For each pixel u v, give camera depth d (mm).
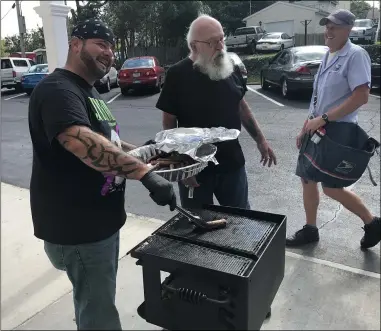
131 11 18203
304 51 9812
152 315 1663
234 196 2523
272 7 28328
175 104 2379
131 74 12188
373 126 6699
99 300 1705
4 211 3812
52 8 3455
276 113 8180
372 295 2393
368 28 21281
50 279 2650
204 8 20641
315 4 31141
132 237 3186
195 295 1473
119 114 9109
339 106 2598
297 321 2197
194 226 1831
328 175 2709
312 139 2715
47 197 1613
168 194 1399
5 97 14078
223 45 2281
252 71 15484
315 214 3020
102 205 1657
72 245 1631
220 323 1501
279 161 5148
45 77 1562
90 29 1573
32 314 2311
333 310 2275
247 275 1420
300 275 2615
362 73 2514
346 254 2871
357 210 2836
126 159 1407
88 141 1391
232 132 1981
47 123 1425
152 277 1614
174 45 19844
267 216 1899
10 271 2740
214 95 2305
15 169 5371
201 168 1776
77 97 1486
